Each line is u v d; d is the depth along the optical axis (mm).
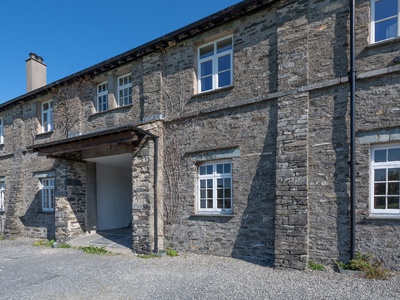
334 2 6020
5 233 12414
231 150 7094
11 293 5074
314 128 6039
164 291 4883
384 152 5527
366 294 4387
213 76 7867
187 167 7805
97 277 5812
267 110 6695
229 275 5617
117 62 9414
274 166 6484
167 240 7906
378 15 5820
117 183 12344
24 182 12742
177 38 8094
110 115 9742
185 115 7875
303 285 4887
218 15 7137
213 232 7227
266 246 6445
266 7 6855
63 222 9883
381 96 5477
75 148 8461
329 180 5805
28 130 12852
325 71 6027
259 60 6914
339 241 5633
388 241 5254
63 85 11156
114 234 10531
